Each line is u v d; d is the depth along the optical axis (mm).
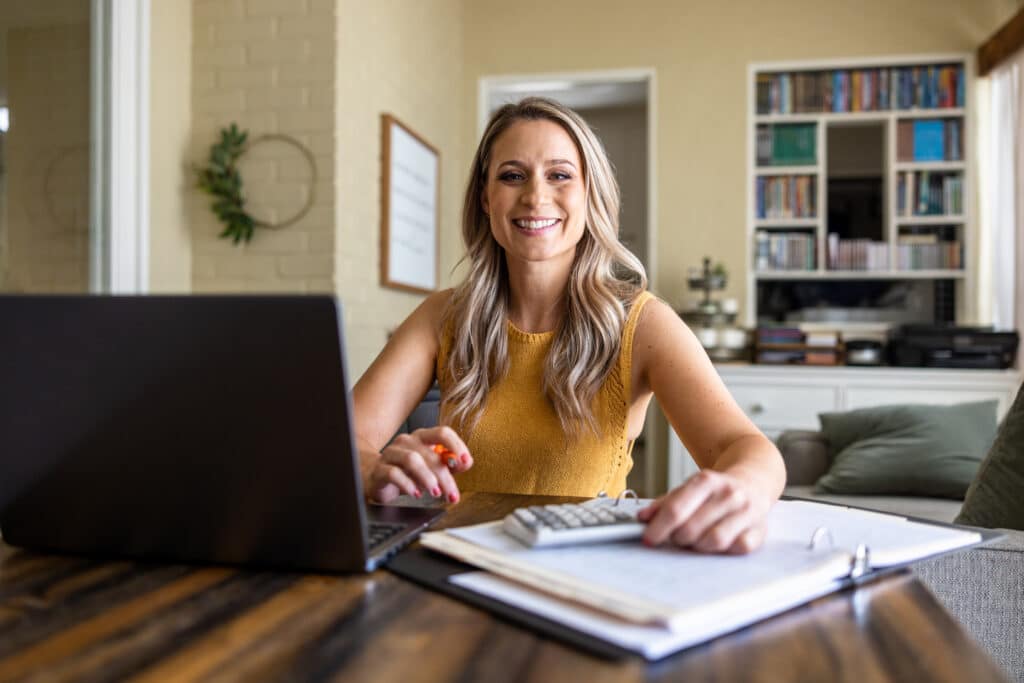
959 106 4098
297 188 2961
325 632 515
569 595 552
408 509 835
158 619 540
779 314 4410
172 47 2908
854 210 4340
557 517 689
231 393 623
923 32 4102
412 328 1314
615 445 1184
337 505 625
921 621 540
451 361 1254
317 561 642
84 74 2529
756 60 4254
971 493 1402
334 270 2941
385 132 3379
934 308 4266
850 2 4164
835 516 788
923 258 4156
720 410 1026
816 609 564
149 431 649
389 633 513
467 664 465
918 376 3676
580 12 4445
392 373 1268
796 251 4254
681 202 4316
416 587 608
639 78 4387
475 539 683
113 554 694
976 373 3625
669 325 1166
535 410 1191
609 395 1179
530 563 607
